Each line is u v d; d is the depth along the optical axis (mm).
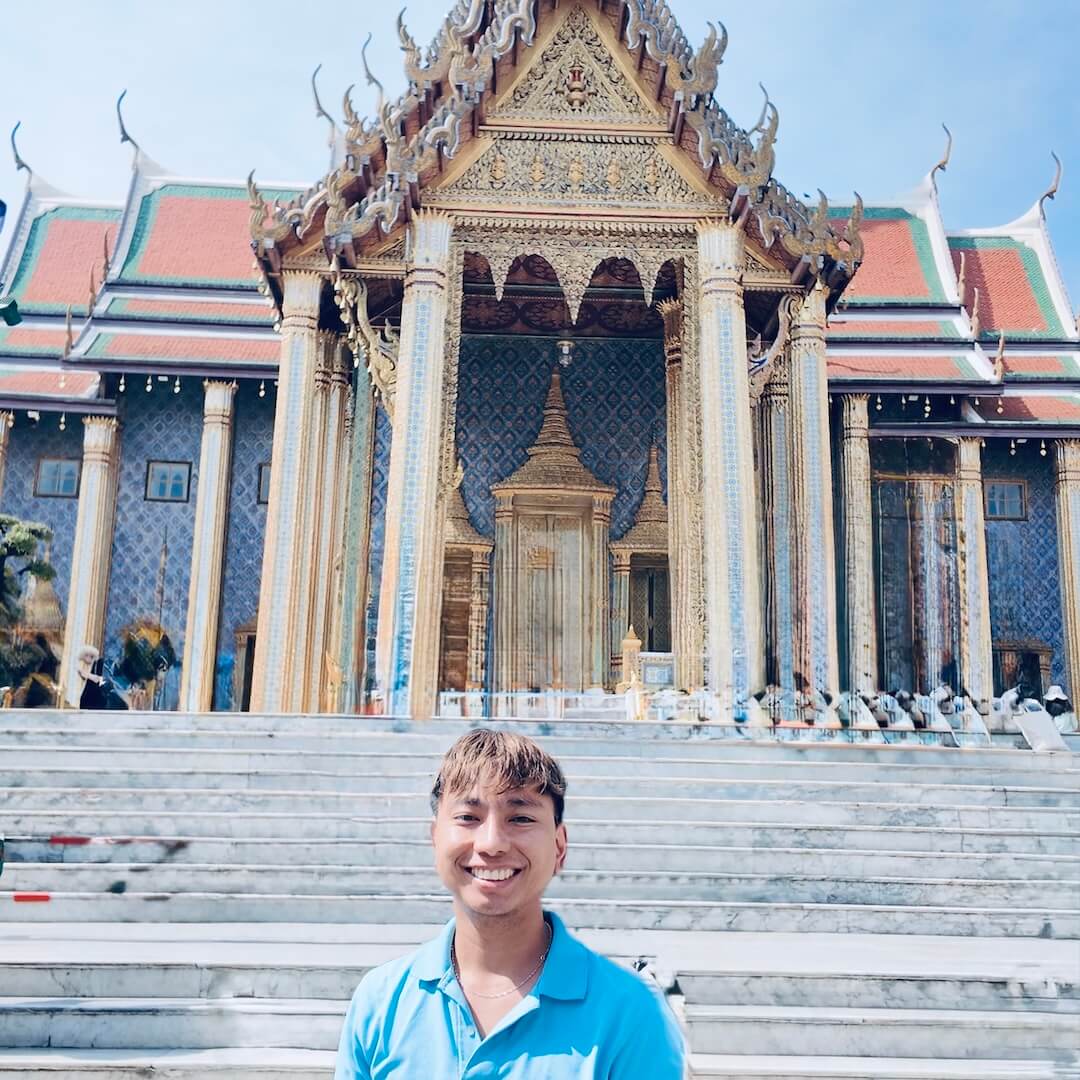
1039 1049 5168
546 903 6973
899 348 21641
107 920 6770
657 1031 2090
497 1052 2086
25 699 19531
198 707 19188
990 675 20000
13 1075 4684
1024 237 25016
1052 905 7355
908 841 7914
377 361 13719
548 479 17719
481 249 13039
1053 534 21391
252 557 20281
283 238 13516
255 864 7359
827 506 14016
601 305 16953
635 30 12820
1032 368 22500
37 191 24484
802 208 13172
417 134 12742
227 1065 4727
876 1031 5172
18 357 21359
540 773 2270
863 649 19234
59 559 20297
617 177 13195
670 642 17766
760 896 7395
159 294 21781
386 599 12023
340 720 9578
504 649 17391
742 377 12758
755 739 10453
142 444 20641
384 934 6387
